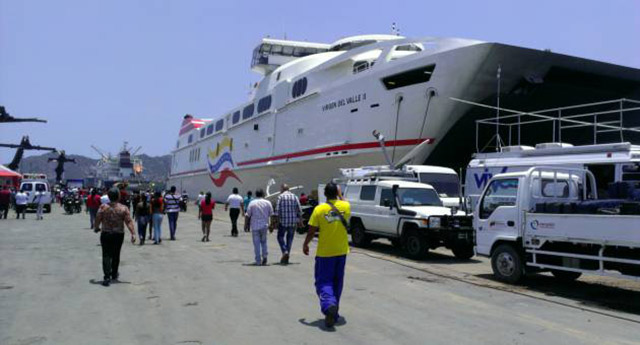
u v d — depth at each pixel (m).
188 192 58.34
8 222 22.91
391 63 22.50
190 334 5.27
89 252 12.17
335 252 5.71
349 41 31.77
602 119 25.22
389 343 5.02
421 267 10.64
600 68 21.67
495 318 6.18
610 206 7.43
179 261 10.92
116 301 6.85
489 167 15.89
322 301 5.55
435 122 21.30
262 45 40.06
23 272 9.21
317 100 27.56
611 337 5.43
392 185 13.37
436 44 21.20
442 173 17.69
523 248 8.68
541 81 20.95
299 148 29.09
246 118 38.38
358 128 24.05
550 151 14.46
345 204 5.89
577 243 7.71
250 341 5.04
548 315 6.43
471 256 12.48
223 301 6.91
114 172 98.38
